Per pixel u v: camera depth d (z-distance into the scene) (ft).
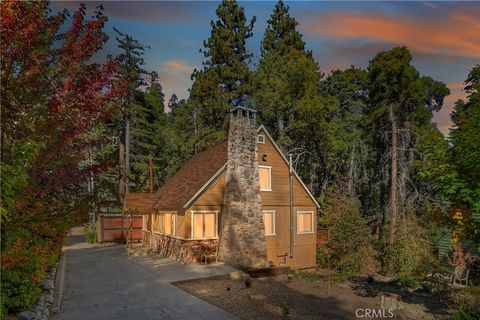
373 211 126.41
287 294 42.16
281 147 106.22
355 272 69.26
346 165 117.60
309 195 76.18
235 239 58.49
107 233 93.09
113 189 29.94
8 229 22.70
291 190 72.84
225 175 65.31
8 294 24.72
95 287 41.01
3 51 21.35
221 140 107.65
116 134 124.06
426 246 70.64
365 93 130.93
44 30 24.02
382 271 71.15
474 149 27.48
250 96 114.01
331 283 51.01
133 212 72.95
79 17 25.32
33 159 21.70
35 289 28.60
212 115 112.68
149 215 84.64
